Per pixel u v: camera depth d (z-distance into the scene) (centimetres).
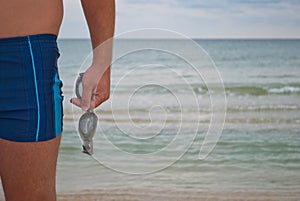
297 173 349
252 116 382
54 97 113
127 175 307
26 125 108
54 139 113
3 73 108
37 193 110
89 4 116
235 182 335
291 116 384
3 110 108
